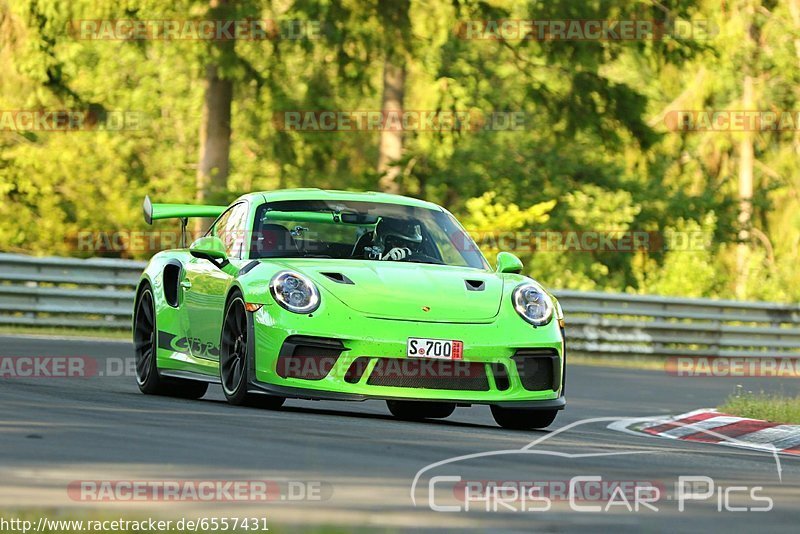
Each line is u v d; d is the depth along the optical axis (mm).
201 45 71188
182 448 18000
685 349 66188
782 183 118875
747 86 117312
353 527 12898
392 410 29812
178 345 29391
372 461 17703
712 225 92812
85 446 17656
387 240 28344
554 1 76188
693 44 77812
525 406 25156
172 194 95062
